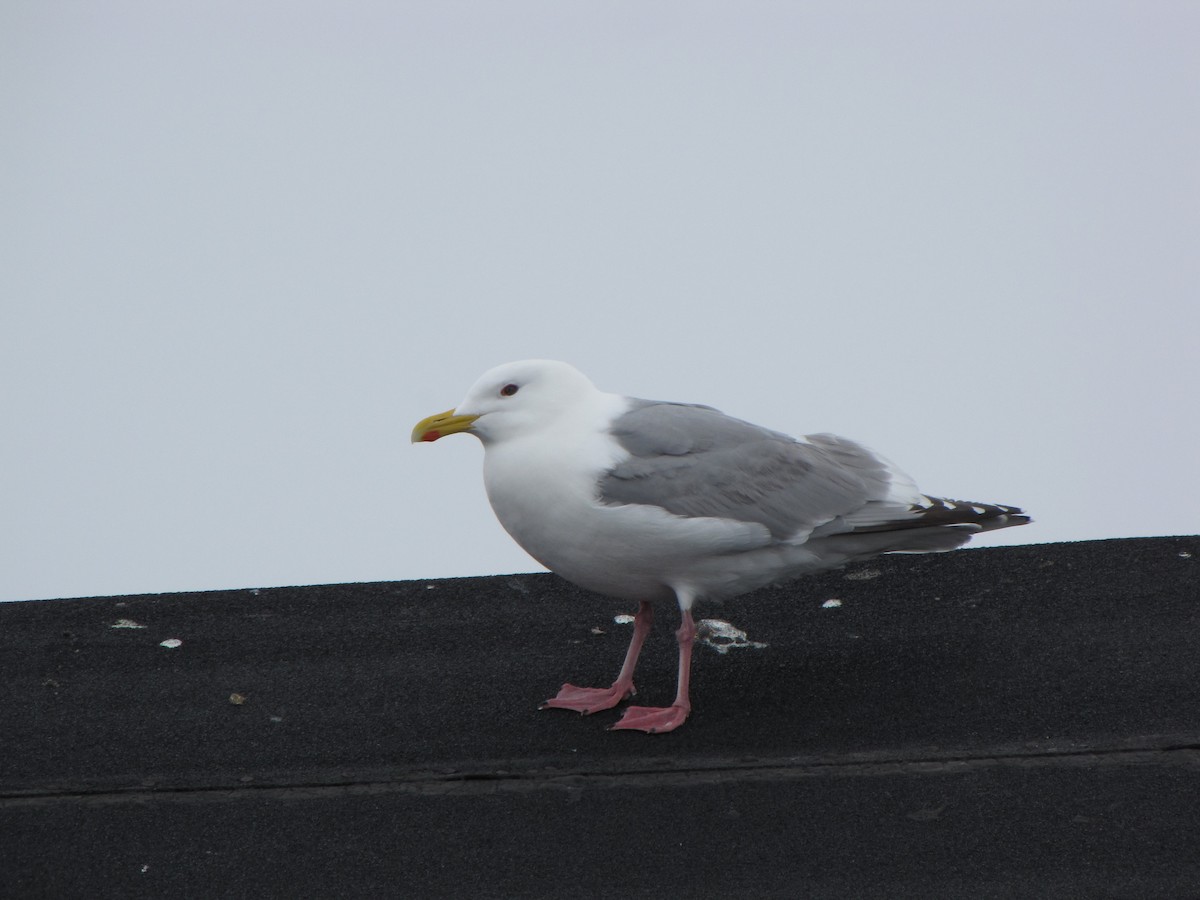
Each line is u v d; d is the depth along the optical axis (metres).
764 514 10.54
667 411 10.92
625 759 9.46
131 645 11.65
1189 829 8.27
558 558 10.77
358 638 11.75
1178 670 10.34
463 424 10.68
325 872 8.28
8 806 9.02
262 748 9.77
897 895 7.80
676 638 11.70
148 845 8.59
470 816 8.80
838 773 9.13
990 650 10.97
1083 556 12.70
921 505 11.01
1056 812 8.52
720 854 8.30
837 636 11.51
